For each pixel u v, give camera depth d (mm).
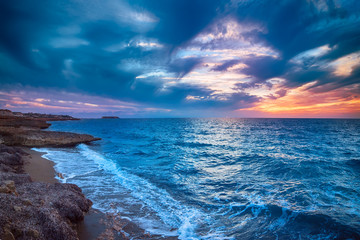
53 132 25047
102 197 7914
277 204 7258
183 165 14297
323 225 5820
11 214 4301
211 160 16312
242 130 56094
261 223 6055
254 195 8297
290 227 5793
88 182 9719
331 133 44719
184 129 61688
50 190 6703
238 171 12523
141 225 5898
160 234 5465
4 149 12891
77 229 5445
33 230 4117
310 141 30250
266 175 11500
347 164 14211
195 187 9438
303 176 11195
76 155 16766
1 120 40156
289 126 74375
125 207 7094
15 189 5668
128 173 11773
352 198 7871
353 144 26656
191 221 6215
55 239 4270
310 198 7848
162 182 10148
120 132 47906
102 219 6117
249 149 22500
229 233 5551
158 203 7527
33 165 11672
